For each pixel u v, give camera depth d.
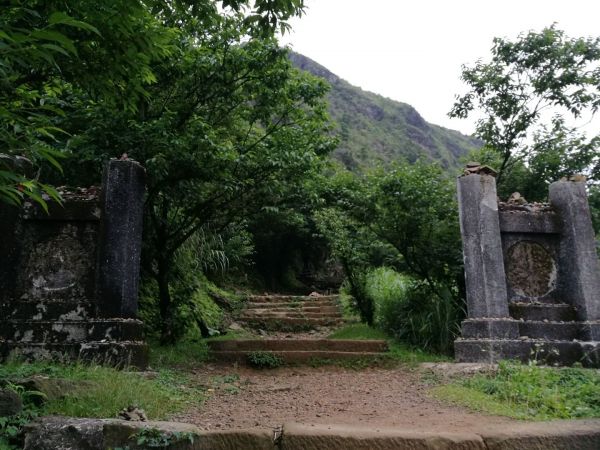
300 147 7.20
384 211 7.73
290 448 3.04
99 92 3.68
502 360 5.35
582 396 4.17
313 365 6.82
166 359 6.28
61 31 3.01
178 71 6.60
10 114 2.28
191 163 6.21
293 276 16.08
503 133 8.22
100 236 5.40
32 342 5.04
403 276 8.95
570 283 6.34
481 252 6.20
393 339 7.75
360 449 3.03
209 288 11.17
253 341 7.32
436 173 7.89
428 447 3.03
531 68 7.85
